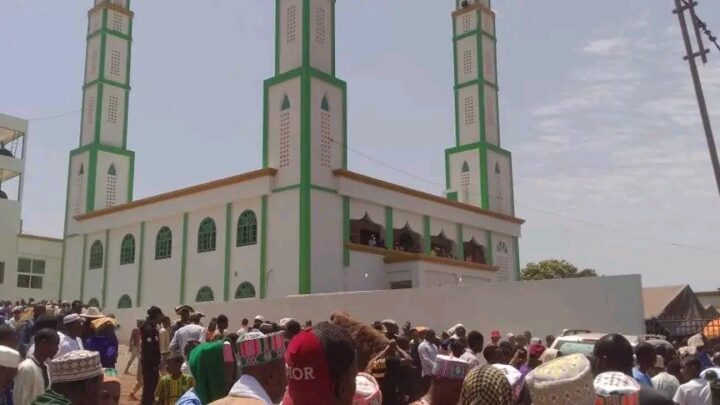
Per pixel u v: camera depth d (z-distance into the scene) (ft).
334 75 114.73
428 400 15.84
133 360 73.51
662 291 102.63
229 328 95.35
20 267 156.04
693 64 54.90
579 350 40.37
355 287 107.55
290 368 10.65
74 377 14.56
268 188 106.93
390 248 117.08
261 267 106.01
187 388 32.45
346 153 112.27
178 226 123.13
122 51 151.64
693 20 55.21
